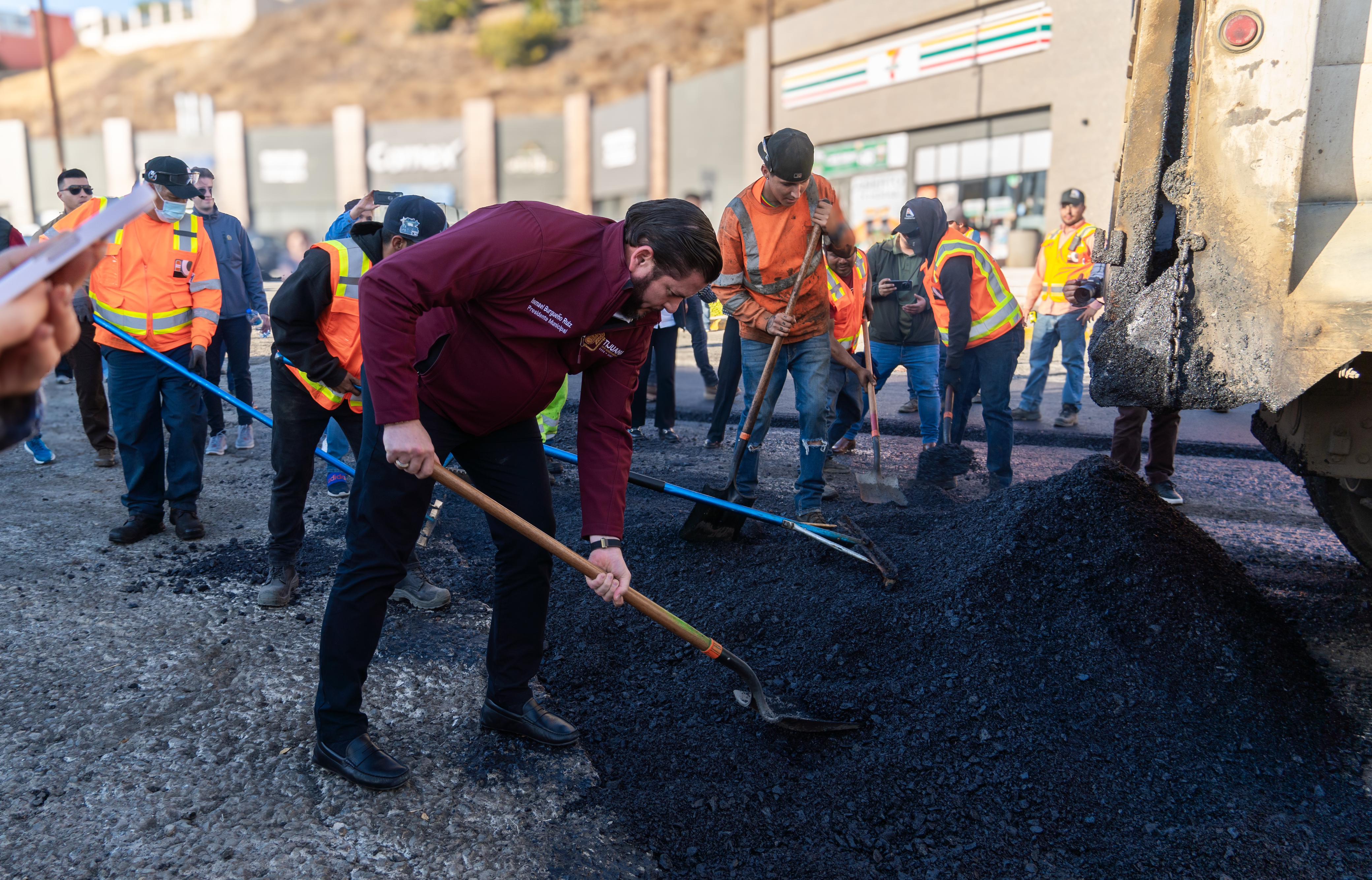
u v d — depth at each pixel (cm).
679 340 1218
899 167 1895
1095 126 1455
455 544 422
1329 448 298
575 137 3456
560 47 5238
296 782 237
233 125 3778
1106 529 313
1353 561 402
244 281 593
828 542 351
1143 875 216
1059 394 845
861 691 281
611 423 251
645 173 3138
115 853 208
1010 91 1603
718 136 2812
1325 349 253
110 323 393
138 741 251
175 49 6425
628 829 229
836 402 533
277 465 341
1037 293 702
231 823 220
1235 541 430
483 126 3547
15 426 98
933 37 1748
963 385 554
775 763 255
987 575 308
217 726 260
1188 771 249
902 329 539
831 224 417
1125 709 268
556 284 220
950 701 272
